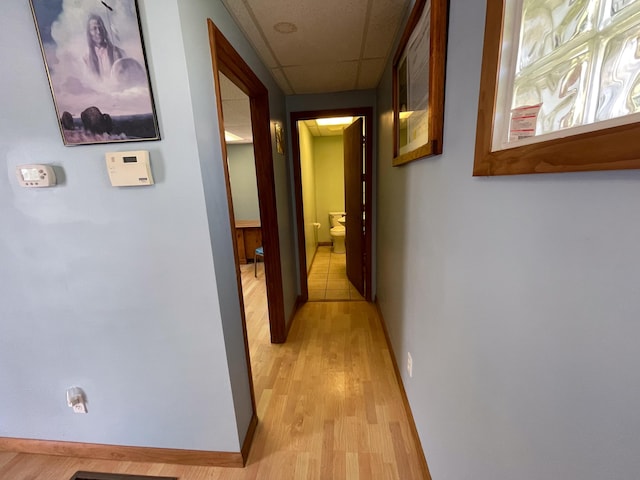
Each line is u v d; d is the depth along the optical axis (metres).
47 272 1.20
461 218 0.83
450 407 0.95
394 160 1.68
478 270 0.73
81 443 1.41
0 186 1.11
